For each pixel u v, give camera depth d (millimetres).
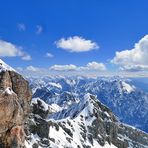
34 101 189000
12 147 119938
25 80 132250
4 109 117062
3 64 128250
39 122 189125
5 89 120250
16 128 121375
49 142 191750
